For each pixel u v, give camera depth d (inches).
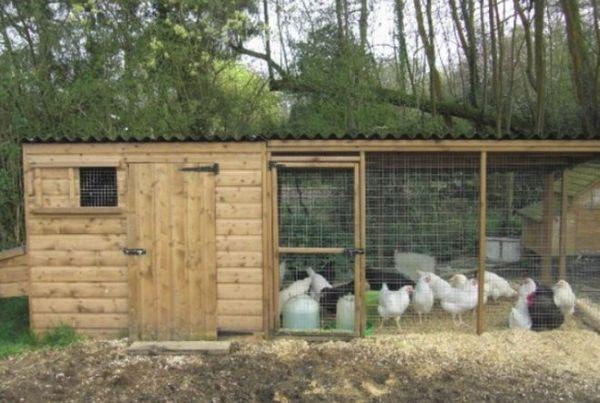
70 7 434.0
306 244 283.6
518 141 263.3
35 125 399.9
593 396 208.1
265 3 502.0
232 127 484.4
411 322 296.5
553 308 278.5
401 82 522.3
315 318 280.4
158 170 271.0
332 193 282.4
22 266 299.7
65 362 247.8
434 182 301.7
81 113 418.9
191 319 272.7
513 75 481.1
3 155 386.6
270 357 250.7
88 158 271.4
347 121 474.0
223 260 272.2
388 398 207.3
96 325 277.0
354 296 274.1
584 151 262.1
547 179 317.7
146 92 431.5
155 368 241.0
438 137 263.1
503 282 314.3
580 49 404.5
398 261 307.1
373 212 303.7
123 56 429.7
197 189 271.1
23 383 225.5
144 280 273.1
